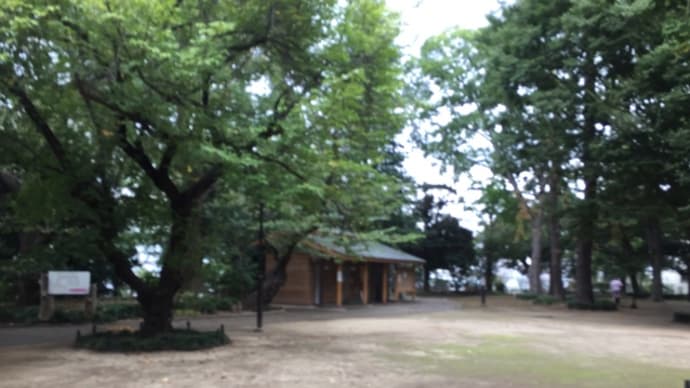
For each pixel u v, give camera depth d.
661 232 44.44
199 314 24.33
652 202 25.41
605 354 14.61
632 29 24.34
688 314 25.38
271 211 23.89
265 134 14.17
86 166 13.49
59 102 12.75
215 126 13.18
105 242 14.47
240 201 21.73
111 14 10.89
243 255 27.47
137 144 13.92
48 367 11.79
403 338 17.42
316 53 14.94
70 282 20.03
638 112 24.55
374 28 15.79
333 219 23.62
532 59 28.41
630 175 24.58
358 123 16.88
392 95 17.83
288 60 14.98
